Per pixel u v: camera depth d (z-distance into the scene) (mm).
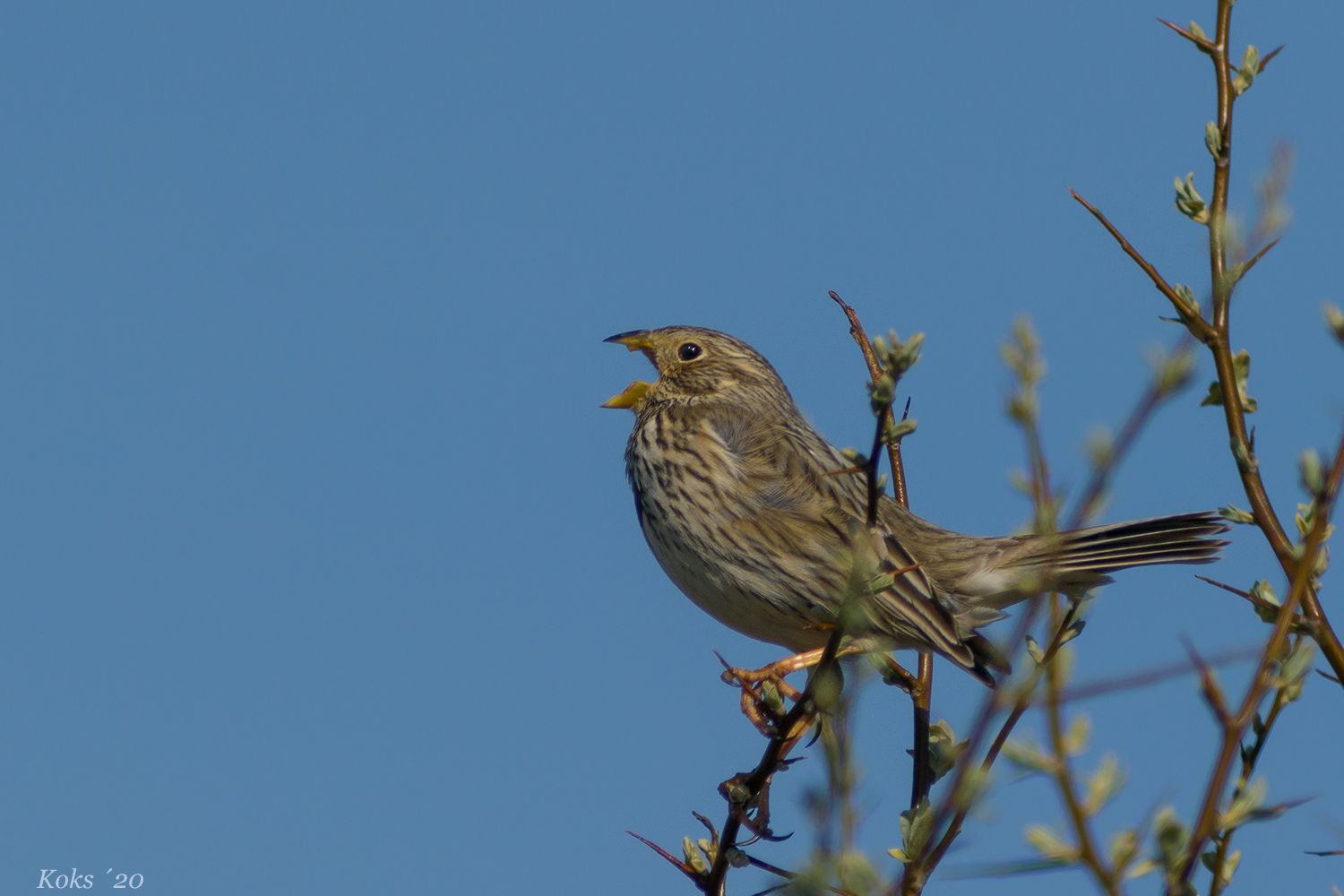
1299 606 6348
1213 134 6664
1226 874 5723
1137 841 4398
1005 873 4441
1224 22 6762
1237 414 6465
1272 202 5812
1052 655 4711
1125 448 4750
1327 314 5297
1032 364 4945
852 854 4938
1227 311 6496
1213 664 4953
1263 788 4645
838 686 5422
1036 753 4441
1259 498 6422
